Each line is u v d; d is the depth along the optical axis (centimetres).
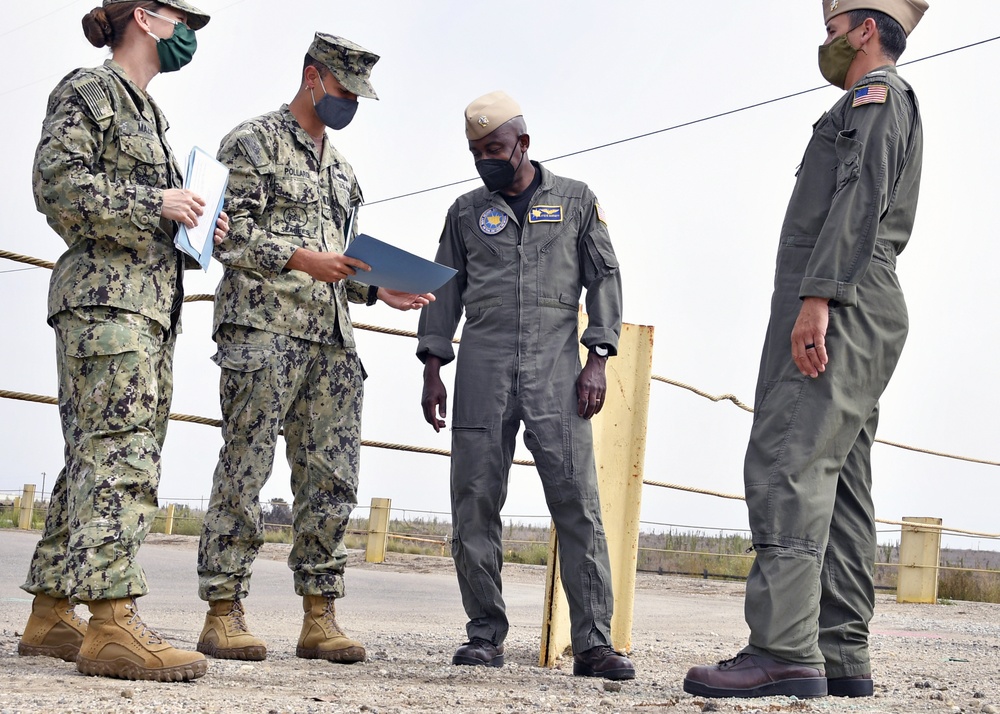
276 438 372
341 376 388
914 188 332
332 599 389
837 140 317
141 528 301
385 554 1527
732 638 615
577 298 420
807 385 315
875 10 335
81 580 292
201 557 371
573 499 400
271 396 367
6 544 1258
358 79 380
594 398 407
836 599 336
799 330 313
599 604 395
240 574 370
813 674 305
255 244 356
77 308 304
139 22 320
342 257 354
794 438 313
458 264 435
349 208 407
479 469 407
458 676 359
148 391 308
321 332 380
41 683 276
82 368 303
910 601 1210
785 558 307
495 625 413
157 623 504
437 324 433
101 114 308
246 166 367
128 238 305
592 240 418
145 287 312
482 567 409
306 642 385
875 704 307
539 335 408
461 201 433
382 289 410
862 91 322
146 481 303
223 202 345
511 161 413
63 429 311
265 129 376
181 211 309
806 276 313
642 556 1675
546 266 412
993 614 1028
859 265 311
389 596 885
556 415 403
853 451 343
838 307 314
